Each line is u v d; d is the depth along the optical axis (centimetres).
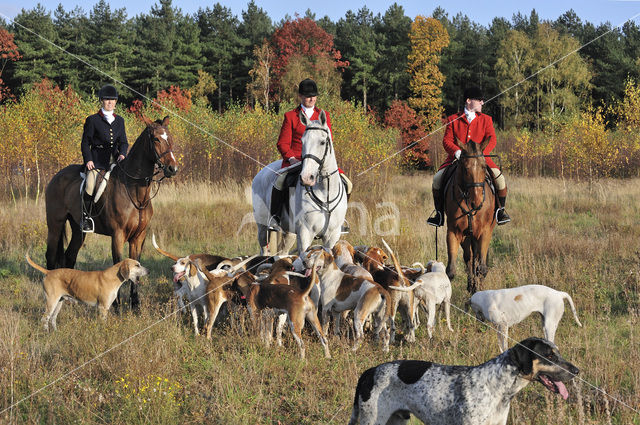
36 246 1571
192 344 870
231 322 909
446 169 1130
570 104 6106
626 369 746
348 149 2942
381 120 6869
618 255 1324
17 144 2652
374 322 898
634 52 7675
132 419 632
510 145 4372
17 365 740
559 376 487
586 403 661
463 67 7919
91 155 1157
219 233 1722
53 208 1211
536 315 963
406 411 537
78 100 3030
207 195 2292
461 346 849
